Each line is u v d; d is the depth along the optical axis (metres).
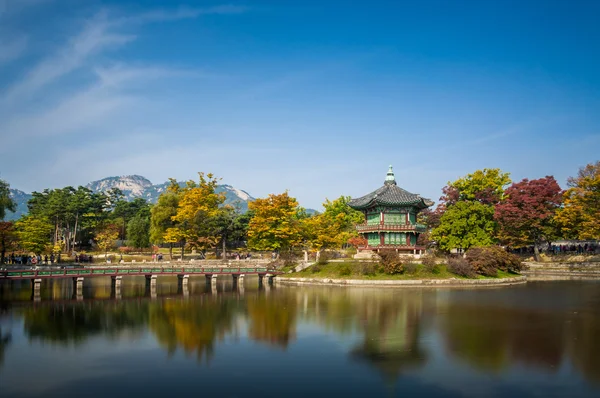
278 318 48.03
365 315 49.12
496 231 104.81
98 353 35.19
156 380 29.25
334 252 95.44
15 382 28.95
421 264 80.31
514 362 32.34
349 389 27.70
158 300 61.88
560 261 100.75
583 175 101.31
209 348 36.53
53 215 124.50
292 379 29.38
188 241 109.19
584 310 51.09
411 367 31.53
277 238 96.25
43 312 52.16
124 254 122.94
